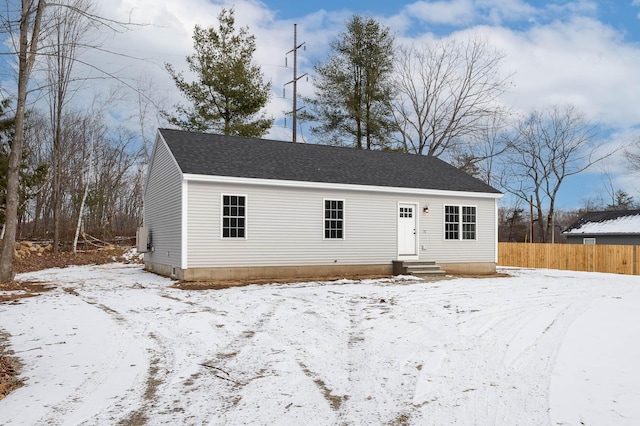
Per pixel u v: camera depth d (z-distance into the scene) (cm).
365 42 3378
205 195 1568
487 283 1647
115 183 4503
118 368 649
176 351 733
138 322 933
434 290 1405
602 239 3228
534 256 2706
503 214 5225
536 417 473
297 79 3391
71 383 588
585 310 1070
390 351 730
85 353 720
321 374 625
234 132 3055
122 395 548
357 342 787
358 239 1830
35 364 665
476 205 2073
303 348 752
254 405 518
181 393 555
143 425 465
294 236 1711
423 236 1952
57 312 1027
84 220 3734
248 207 1636
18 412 495
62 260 2528
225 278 1589
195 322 934
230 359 693
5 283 1446
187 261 1535
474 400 525
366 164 2056
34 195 2616
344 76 3341
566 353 691
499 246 2884
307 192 1742
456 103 3466
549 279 1873
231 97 3117
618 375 587
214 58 3130
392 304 1142
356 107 3353
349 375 621
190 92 3109
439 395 544
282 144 2059
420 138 3550
